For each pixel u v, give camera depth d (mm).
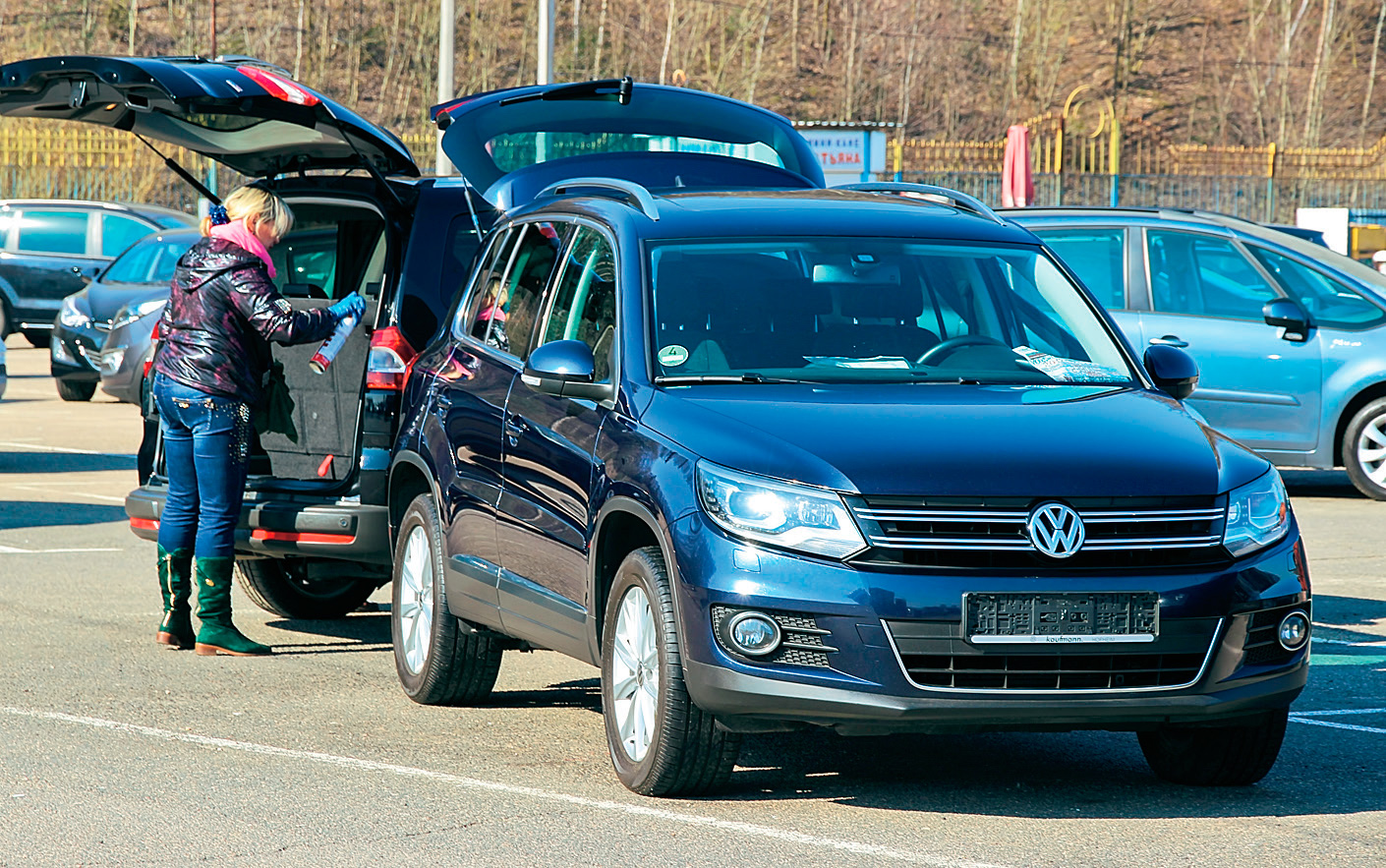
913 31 167750
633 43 159000
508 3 157125
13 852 12133
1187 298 32781
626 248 15398
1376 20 184375
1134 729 12938
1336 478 36906
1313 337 32219
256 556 20172
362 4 158125
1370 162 90875
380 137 19109
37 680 18047
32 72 19438
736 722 12688
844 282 15367
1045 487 12555
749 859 11961
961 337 15148
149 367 20922
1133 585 12477
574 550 14430
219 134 20484
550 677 18812
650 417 13789
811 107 163750
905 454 12711
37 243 62438
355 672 18859
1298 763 15000
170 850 12188
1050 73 167000
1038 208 33906
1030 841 12422
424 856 12047
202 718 16484
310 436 21703
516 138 22516
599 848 12219
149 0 158250
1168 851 12180
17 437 42062
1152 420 13805
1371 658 19734
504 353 16719
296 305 21672
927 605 12234
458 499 16625
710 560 12602
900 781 14266
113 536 28188
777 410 13422
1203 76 176375
